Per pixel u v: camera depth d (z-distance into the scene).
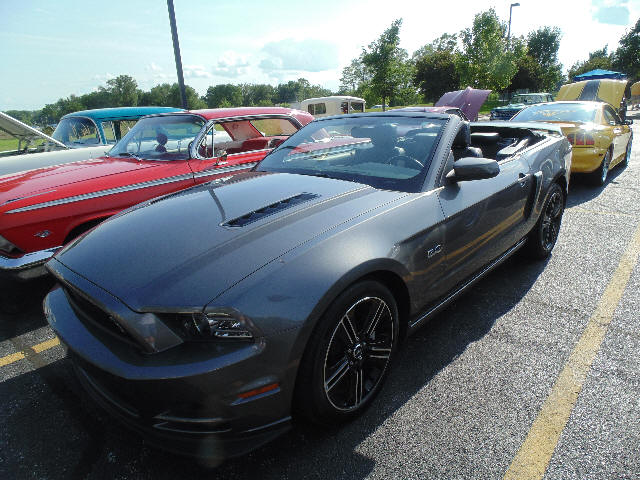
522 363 2.44
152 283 1.63
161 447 1.65
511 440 1.90
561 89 13.14
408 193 2.32
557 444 1.87
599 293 3.23
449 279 2.47
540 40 56.69
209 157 4.34
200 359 1.50
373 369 2.12
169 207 2.28
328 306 1.70
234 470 1.80
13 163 5.14
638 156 9.51
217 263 1.68
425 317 2.38
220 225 1.96
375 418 2.06
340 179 2.54
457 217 2.43
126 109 6.95
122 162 4.16
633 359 2.44
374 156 2.70
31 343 2.90
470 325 2.86
